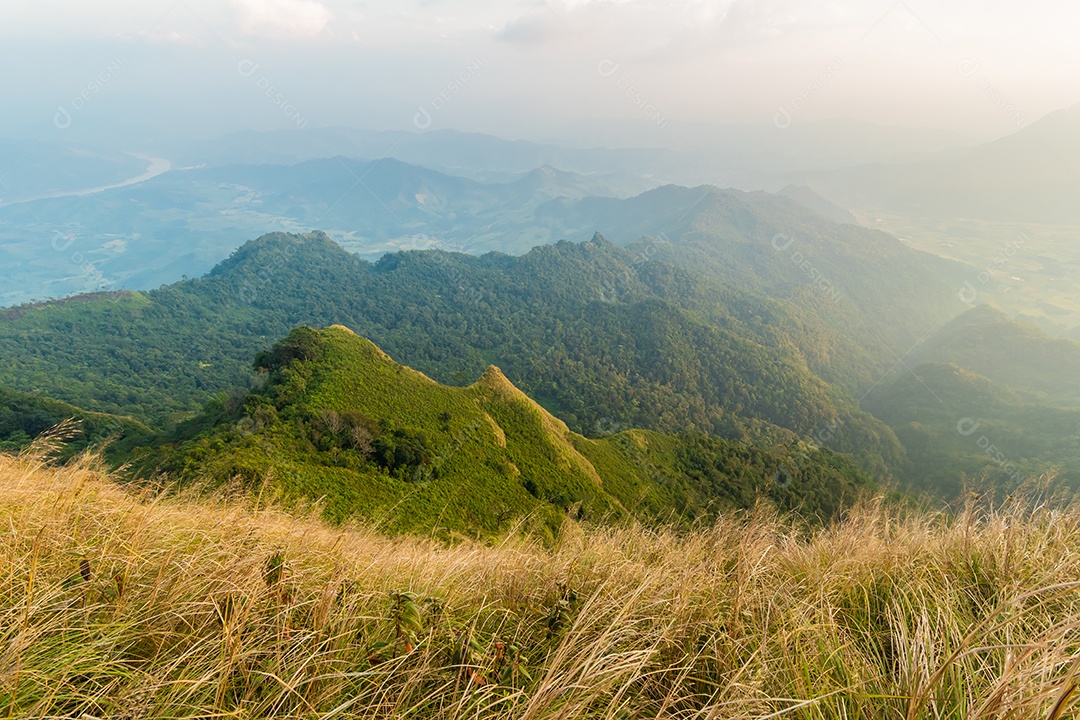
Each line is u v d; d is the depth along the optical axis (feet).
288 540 13.21
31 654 6.97
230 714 6.40
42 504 11.91
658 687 8.61
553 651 9.07
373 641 8.60
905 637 8.73
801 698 7.81
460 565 13.69
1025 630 9.37
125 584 8.65
